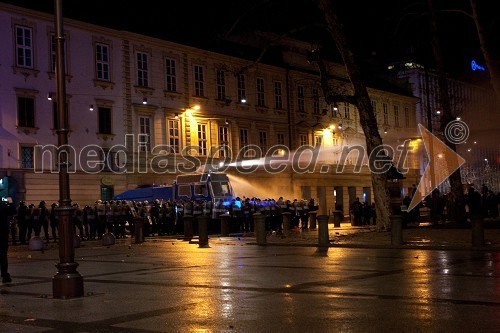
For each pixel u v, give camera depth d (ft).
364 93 94.17
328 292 36.52
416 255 61.16
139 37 152.97
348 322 27.48
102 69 145.28
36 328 28.07
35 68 132.05
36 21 132.77
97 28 143.84
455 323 26.76
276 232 110.01
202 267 53.62
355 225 146.20
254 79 185.37
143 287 41.16
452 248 67.21
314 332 25.63
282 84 196.13
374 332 25.38
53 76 135.13
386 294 35.32
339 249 71.92
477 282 39.73
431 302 32.22
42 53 133.59
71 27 139.03
